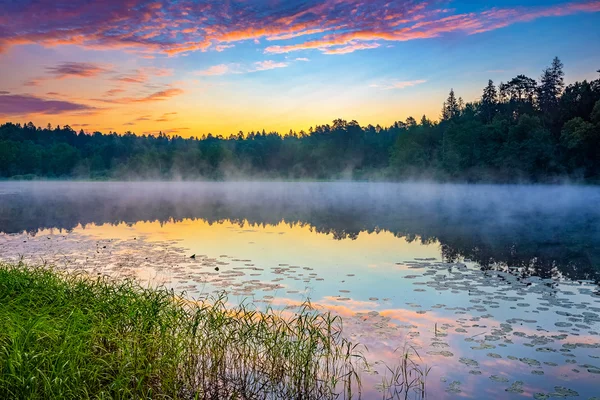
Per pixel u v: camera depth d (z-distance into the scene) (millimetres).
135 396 4840
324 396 5117
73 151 115375
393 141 108750
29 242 15828
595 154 54125
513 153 55906
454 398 5023
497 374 5574
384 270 11531
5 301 6629
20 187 70188
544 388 5227
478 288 9680
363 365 5840
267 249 14805
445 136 69062
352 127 123812
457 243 16281
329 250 14695
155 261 12461
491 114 73062
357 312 7941
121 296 6855
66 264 11789
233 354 5906
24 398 4453
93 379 4926
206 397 5160
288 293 9164
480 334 6875
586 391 5145
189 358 5703
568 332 6953
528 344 6484
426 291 9406
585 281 10375
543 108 69188
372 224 22344
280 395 5219
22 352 4832
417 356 6098
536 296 9031
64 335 5352
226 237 17672
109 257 12992
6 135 126938
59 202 37312
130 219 24594
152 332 5844
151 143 145375
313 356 5844
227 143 138000
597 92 58719
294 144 121938
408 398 5027
